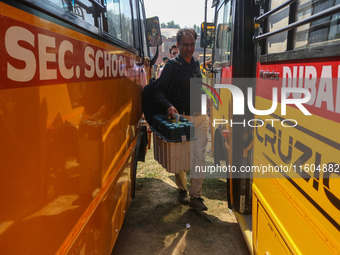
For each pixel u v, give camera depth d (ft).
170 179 16.03
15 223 2.96
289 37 5.51
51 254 3.76
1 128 2.74
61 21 4.09
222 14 13.92
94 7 5.94
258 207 7.56
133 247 10.10
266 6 7.02
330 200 4.01
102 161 6.09
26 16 3.19
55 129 3.85
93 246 5.65
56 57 3.90
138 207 12.87
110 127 6.86
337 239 3.87
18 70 3.02
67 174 4.24
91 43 5.43
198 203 11.86
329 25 4.29
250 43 9.51
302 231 4.91
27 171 3.17
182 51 11.60
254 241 8.07
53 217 3.81
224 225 11.36
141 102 13.30
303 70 4.77
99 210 5.97
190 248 10.05
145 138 14.60
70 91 4.36
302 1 5.18
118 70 7.91
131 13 11.68
